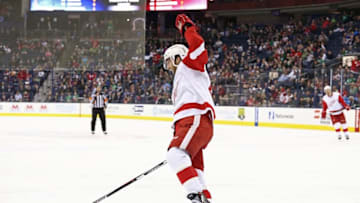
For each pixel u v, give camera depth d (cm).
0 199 470
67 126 1565
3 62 1295
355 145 1077
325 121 1523
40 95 2112
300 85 1648
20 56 1290
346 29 2220
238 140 1171
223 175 638
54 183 561
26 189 523
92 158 803
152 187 534
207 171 673
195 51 337
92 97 1301
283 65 2150
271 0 2436
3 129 1420
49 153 869
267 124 1678
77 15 1281
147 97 1994
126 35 1277
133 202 457
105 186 543
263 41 2386
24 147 967
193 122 331
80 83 2094
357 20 2231
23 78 2117
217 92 1822
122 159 795
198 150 340
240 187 550
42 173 636
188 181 319
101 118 1298
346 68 1678
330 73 1584
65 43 1285
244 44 2448
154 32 2677
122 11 1273
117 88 2067
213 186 556
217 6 2586
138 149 955
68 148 957
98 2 1277
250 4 2497
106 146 1005
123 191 511
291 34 2345
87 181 575
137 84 2038
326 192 529
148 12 2689
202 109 337
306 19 2391
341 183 588
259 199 484
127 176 615
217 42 2486
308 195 510
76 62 1288
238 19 2689
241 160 798
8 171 652
